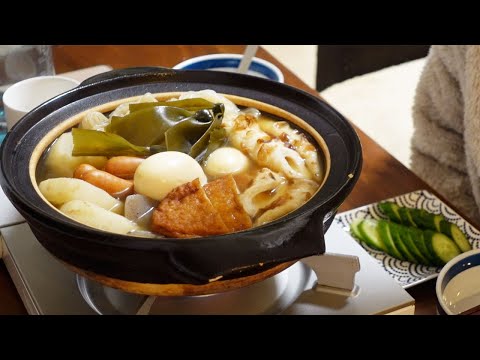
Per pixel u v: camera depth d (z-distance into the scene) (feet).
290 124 3.76
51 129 3.57
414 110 6.50
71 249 2.91
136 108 3.65
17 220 3.90
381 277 3.63
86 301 3.43
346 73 8.10
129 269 2.87
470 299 3.97
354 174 3.08
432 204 4.91
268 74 5.56
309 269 3.66
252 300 3.47
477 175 5.73
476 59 5.36
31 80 4.91
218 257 2.71
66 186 3.22
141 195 3.24
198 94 3.82
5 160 3.16
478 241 4.70
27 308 3.65
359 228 4.79
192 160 3.33
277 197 3.27
